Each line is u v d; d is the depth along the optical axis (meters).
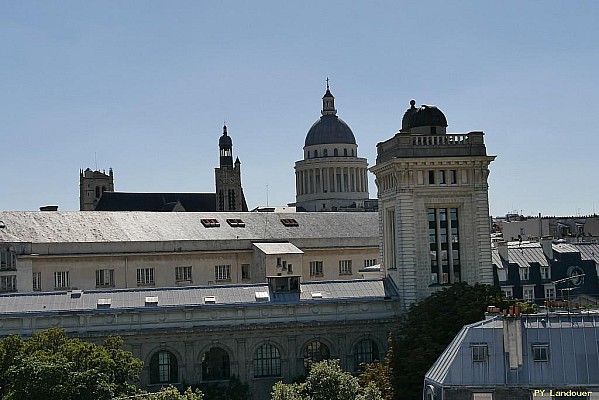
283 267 163.12
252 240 172.12
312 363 118.31
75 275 156.62
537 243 173.38
